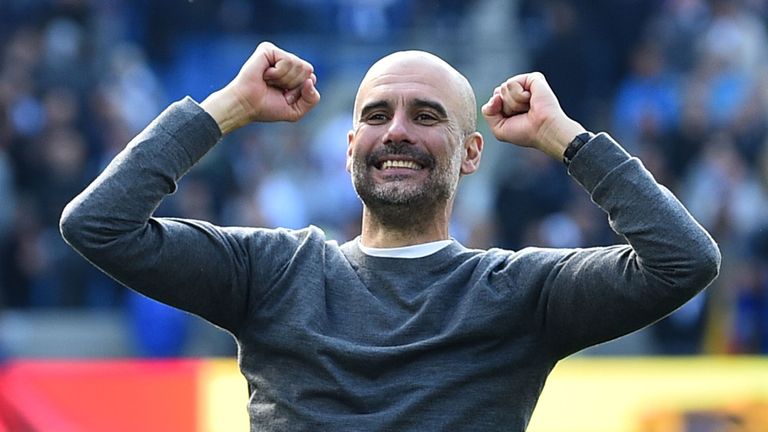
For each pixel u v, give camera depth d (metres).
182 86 46.56
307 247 13.86
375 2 48.09
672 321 37.88
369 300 13.52
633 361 29.53
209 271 13.58
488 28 47.69
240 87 13.92
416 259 13.73
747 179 41.91
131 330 38.38
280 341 13.38
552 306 13.48
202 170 41.38
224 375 27.62
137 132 43.75
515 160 42.56
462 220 39.06
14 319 39.25
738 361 28.86
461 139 14.11
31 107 42.25
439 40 47.91
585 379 28.28
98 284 40.28
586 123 45.09
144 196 13.30
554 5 46.75
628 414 28.05
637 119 44.50
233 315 13.77
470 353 13.32
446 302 13.46
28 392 27.20
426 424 13.05
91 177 41.88
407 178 13.76
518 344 13.48
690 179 41.88
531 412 13.64
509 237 40.38
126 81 44.16
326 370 13.19
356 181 13.93
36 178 40.97
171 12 47.03
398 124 13.77
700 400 28.19
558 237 39.91
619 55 46.12
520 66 46.59
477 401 13.21
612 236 40.16
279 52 14.05
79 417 27.11
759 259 39.72
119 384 27.42
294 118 14.16
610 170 13.36
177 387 27.41
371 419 13.00
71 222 13.17
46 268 40.00
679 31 45.69
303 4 47.97
